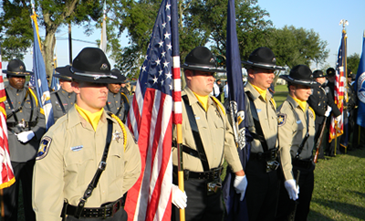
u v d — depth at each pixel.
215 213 2.82
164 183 2.39
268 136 3.26
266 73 3.28
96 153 2.04
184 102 2.78
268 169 3.23
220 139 2.88
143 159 2.57
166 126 2.41
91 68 1.98
